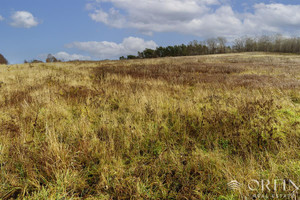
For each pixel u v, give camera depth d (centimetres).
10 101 477
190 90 710
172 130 348
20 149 252
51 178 220
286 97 516
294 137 297
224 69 1412
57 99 504
